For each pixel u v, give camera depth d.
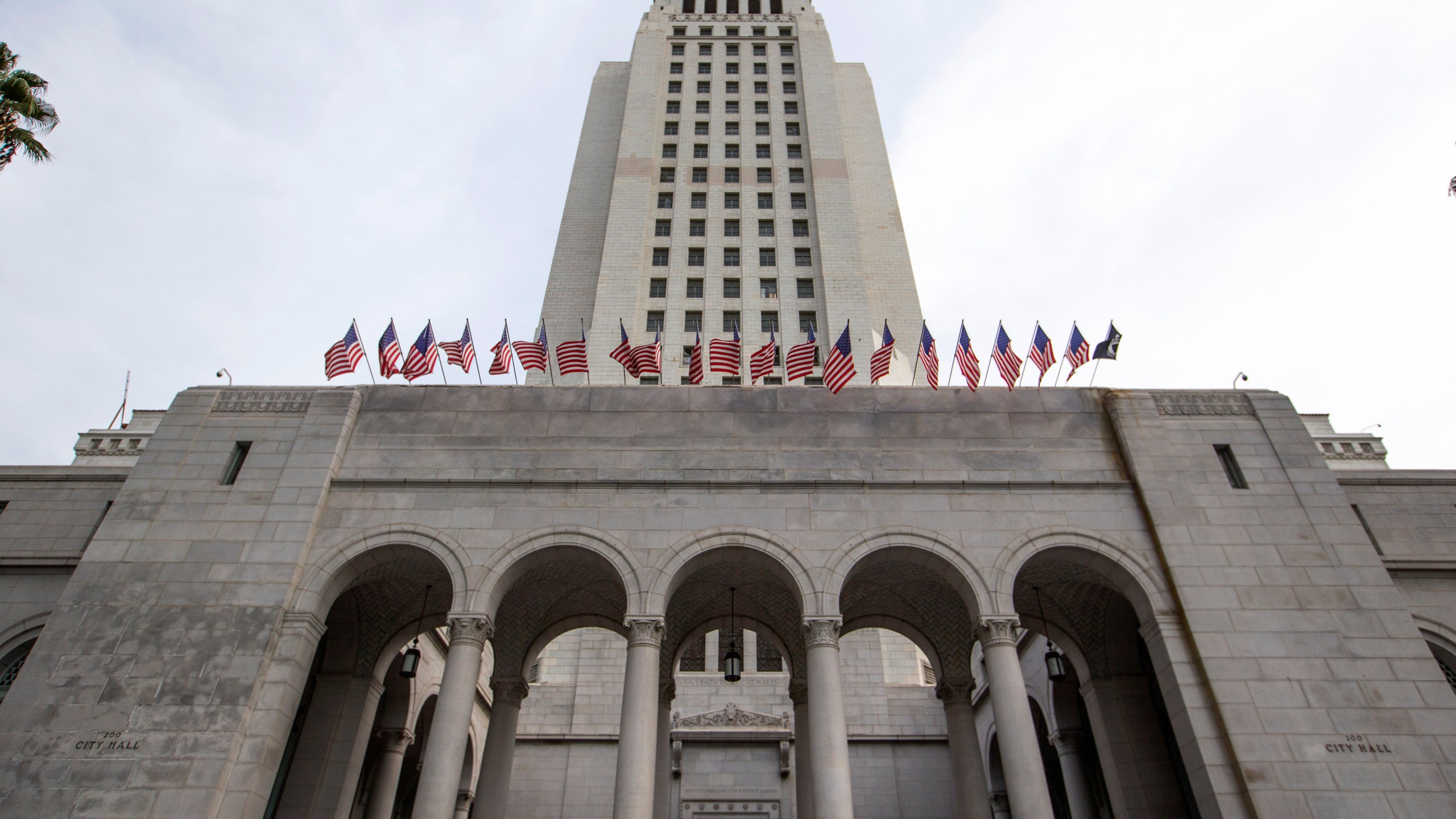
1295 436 20.70
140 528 18.98
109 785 15.84
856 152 62.34
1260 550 18.88
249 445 20.53
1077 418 21.19
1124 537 19.25
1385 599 18.16
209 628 17.67
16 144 19.62
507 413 21.12
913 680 34.97
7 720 16.48
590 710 33.09
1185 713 17.14
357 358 23.05
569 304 53.34
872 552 18.89
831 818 15.97
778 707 33.16
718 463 20.20
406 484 19.84
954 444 20.59
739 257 52.53
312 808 20.19
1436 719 16.67
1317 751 16.38
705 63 63.88
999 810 30.12
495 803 21.16
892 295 54.22
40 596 21.03
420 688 26.56
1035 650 27.95
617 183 54.94
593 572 21.41
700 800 30.72
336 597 19.11
